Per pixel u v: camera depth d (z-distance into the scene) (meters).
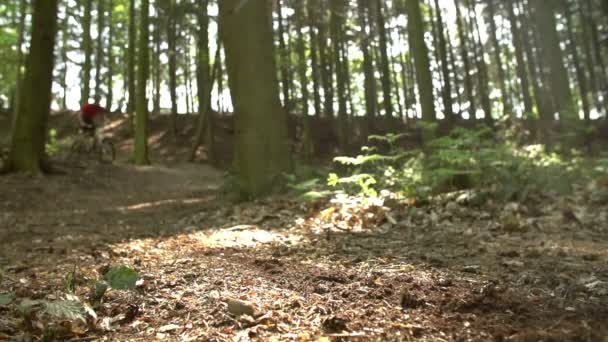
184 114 30.27
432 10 27.77
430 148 7.88
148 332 2.20
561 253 3.58
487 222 5.09
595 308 2.32
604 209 5.29
